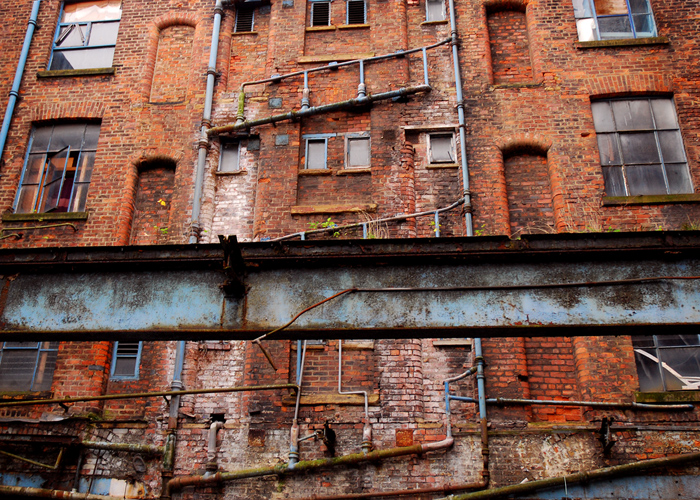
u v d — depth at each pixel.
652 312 5.45
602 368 9.30
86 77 12.64
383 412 9.34
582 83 11.50
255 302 5.71
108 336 5.73
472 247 5.73
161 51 12.90
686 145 11.02
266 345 9.90
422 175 11.16
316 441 9.23
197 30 12.84
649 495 8.44
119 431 9.60
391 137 11.38
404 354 9.71
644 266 5.62
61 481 9.31
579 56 11.74
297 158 11.38
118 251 5.93
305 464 8.94
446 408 9.30
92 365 10.05
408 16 12.61
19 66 12.80
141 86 12.40
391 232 10.57
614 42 11.77
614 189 10.88
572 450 8.80
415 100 11.67
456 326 5.51
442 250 5.74
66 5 13.66
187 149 11.68
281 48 12.42
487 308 5.59
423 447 8.91
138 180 11.74
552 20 12.08
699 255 5.60
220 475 9.02
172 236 11.02
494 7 12.42
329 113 11.81
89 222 11.26
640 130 11.27
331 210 10.82
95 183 11.55
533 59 11.86
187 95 12.20
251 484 9.02
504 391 9.34
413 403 9.38
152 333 5.66
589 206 10.52
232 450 9.29
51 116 12.34
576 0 12.38
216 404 9.75
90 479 9.30
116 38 13.11
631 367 9.30
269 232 10.75
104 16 13.43
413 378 9.55
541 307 5.56
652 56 11.66
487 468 8.79
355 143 11.62
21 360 10.41
